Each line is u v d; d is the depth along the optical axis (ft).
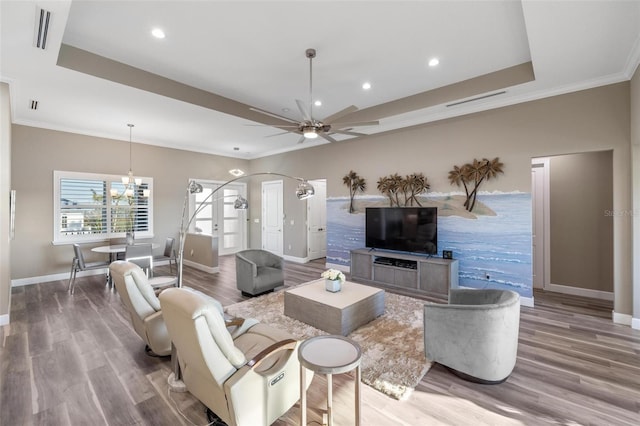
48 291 15.33
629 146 10.96
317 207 24.99
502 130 13.73
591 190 14.34
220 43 10.14
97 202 19.19
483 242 14.35
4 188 11.16
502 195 13.79
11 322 11.30
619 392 7.13
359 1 8.07
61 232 17.75
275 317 11.68
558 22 8.13
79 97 12.88
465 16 8.71
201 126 17.48
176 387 7.23
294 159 23.99
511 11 8.48
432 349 8.11
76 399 6.90
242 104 15.74
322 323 10.43
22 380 7.62
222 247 26.48
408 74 12.48
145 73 12.15
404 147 17.13
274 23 9.04
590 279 14.40
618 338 9.96
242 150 25.16
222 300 14.14
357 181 19.29
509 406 6.66
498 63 11.65
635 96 10.33
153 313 8.38
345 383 7.60
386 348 9.24
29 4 7.16
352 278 18.04
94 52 10.77
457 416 6.37
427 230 15.47
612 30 8.46
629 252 11.03
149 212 21.54
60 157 17.71
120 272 8.13
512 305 7.42
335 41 10.02
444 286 14.32
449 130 15.37
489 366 7.30
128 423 6.18
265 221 26.84
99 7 8.28
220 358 5.26
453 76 12.71
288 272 20.12
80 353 9.01
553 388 7.30
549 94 12.46
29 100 13.25
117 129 18.28
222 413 5.51
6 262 11.18
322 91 14.21
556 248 15.33
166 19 8.86
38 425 6.09
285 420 6.33
